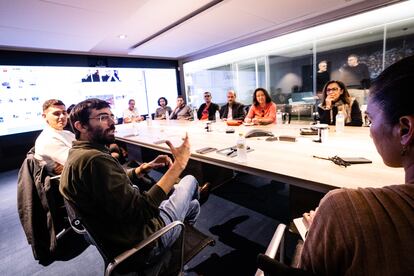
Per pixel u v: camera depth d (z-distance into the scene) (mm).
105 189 848
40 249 1577
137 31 3838
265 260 500
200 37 4375
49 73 4555
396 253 302
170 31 3859
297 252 861
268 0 2902
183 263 960
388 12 3408
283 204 2176
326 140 1703
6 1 2227
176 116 5062
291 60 5648
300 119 4062
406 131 354
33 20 2754
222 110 4145
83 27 3152
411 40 4055
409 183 356
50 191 1550
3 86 4062
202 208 2180
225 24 3711
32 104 4398
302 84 5605
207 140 2141
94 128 1020
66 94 4801
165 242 1003
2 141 4125
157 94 6348
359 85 4672
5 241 1920
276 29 4273
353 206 346
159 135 2742
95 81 5195
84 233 1008
